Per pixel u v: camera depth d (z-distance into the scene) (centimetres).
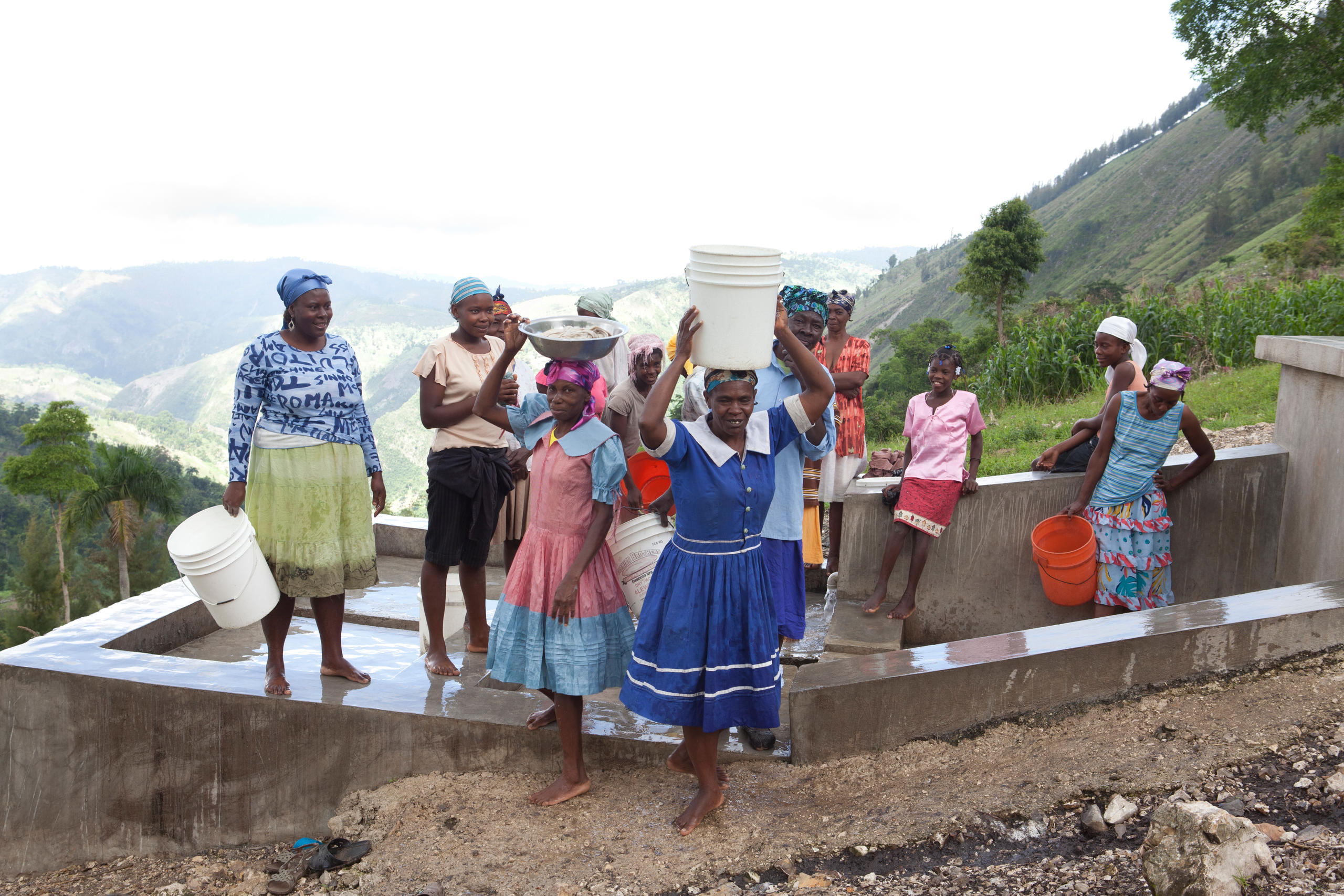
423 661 496
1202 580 570
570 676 362
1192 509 564
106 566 4791
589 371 363
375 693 439
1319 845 279
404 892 342
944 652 406
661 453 319
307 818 430
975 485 561
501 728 411
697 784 387
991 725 387
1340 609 386
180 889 402
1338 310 1419
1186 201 16225
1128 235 16338
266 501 432
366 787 424
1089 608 561
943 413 544
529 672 368
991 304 4731
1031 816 331
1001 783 351
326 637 457
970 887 300
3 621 4547
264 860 418
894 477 661
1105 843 310
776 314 330
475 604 515
